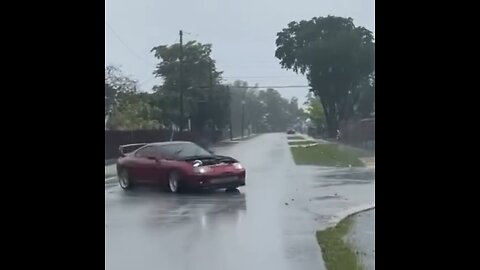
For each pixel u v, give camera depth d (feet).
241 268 18.12
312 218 27.55
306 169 52.16
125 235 23.75
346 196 35.47
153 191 39.65
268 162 59.26
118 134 64.54
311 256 19.48
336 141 56.54
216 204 33.50
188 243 22.07
